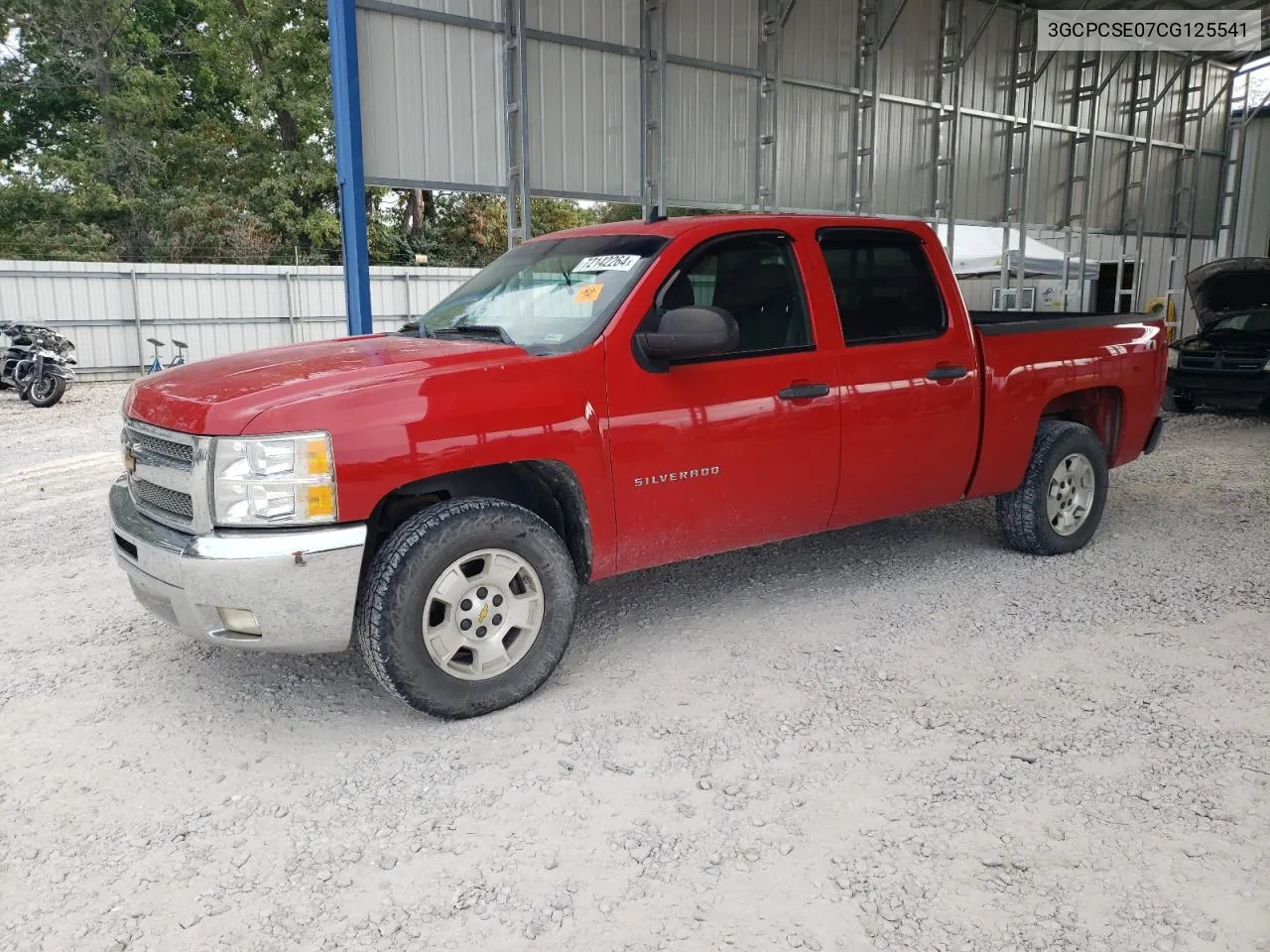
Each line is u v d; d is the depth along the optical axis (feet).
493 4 29.30
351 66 25.91
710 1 34.88
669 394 12.62
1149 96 54.44
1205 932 7.71
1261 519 21.04
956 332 15.75
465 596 11.22
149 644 14.30
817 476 14.20
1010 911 8.01
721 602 15.76
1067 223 52.80
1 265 57.00
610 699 12.17
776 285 13.98
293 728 11.55
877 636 14.16
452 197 113.91
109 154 100.83
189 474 10.55
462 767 10.56
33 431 38.50
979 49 45.91
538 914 8.10
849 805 9.65
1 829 9.46
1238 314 40.45
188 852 9.05
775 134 37.40
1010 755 10.58
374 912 8.16
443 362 11.41
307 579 10.28
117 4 104.94
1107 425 19.02
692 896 8.30
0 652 14.06
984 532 20.01
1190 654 13.33
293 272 66.28
